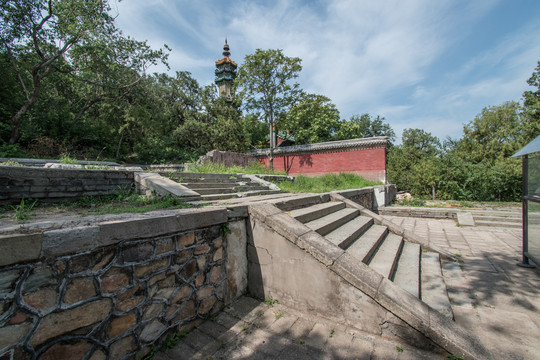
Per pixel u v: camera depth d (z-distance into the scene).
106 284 2.06
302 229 3.29
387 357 2.32
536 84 19.86
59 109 17.30
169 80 28.78
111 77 16.53
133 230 2.19
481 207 11.24
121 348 2.17
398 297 2.59
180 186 4.81
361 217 5.67
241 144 24.23
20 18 12.07
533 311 2.98
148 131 21.91
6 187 3.32
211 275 3.05
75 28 13.46
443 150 18.25
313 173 19.17
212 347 2.52
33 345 1.68
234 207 3.35
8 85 14.39
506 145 17.41
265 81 19.97
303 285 3.08
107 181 4.58
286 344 2.54
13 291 1.59
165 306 2.52
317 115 23.62
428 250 4.96
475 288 3.60
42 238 1.68
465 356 2.19
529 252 4.38
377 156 16.94
